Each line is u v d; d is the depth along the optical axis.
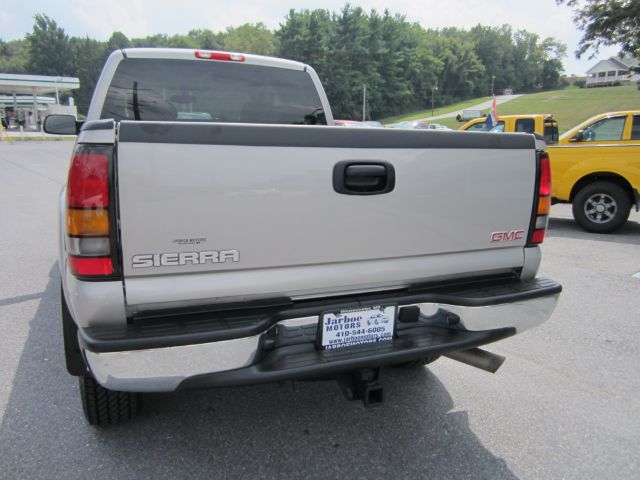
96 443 2.60
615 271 5.95
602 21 21.36
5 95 72.06
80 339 2.00
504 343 3.93
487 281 2.75
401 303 2.43
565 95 104.31
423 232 2.47
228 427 2.77
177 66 3.73
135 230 1.96
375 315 2.38
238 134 2.04
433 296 2.49
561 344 3.91
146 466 2.43
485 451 2.61
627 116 7.93
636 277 5.71
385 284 2.48
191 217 2.01
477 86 132.38
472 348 2.68
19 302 4.67
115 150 1.91
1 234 7.60
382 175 2.32
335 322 2.31
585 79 159.50
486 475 2.43
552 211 10.74
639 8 20.12
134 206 1.94
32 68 111.25
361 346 2.36
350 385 2.41
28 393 3.07
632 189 8.08
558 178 8.51
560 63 157.00
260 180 2.09
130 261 1.97
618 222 8.09
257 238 2.13
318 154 2.18
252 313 2.18
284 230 2.17
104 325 2.00
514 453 2.59
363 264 2.38
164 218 1.98
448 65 124.00
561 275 5.78
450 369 3.50
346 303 2.33
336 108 95.31
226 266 2.11
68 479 2.33
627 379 3.38
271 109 4.07
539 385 3.28
